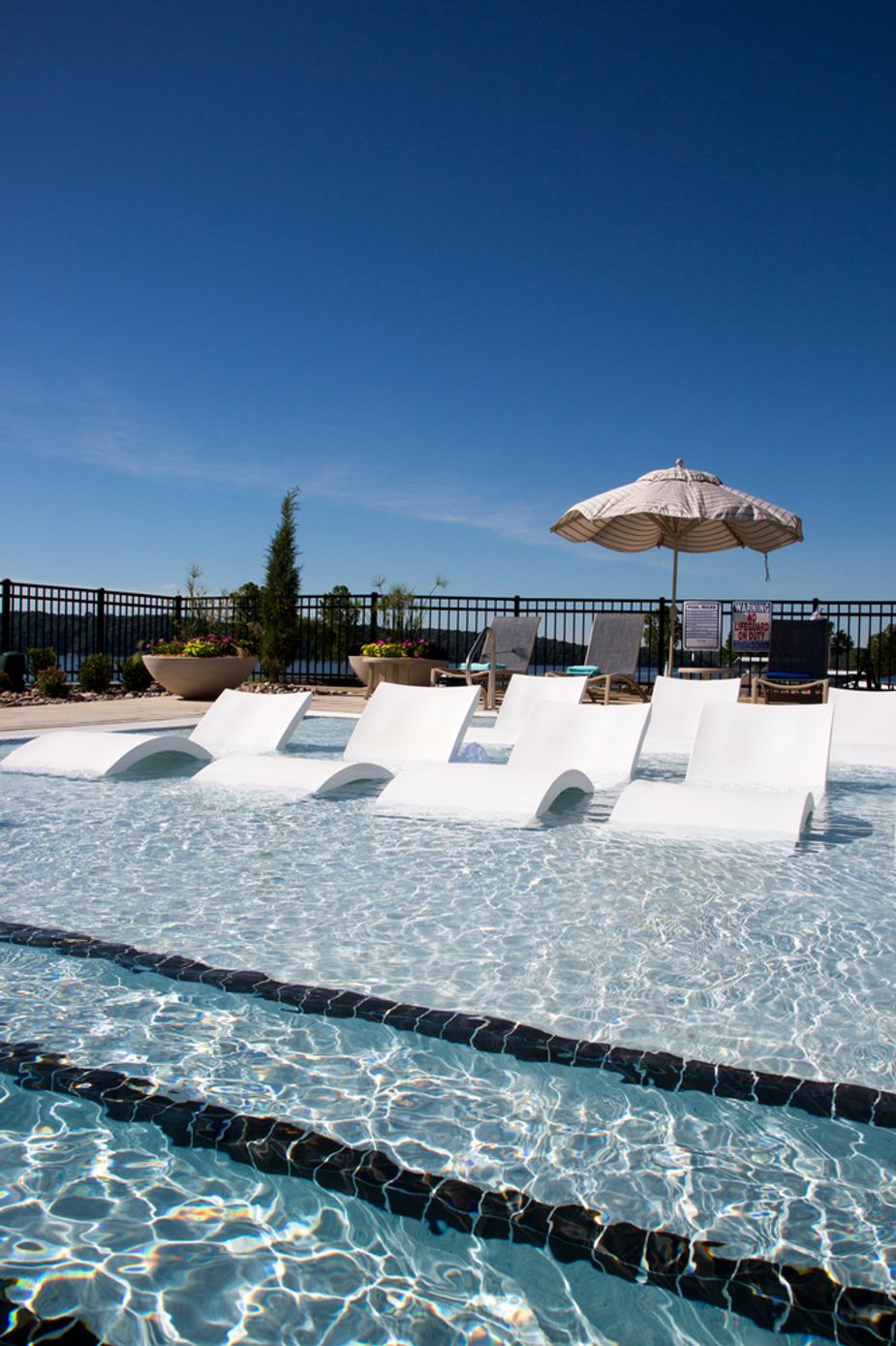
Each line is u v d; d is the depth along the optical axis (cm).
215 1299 118
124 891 315
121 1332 111
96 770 555
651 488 949
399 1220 134
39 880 329
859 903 308
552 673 1102
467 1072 181
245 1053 188
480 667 1112
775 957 252
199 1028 200
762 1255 127
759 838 404
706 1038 198
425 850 380
